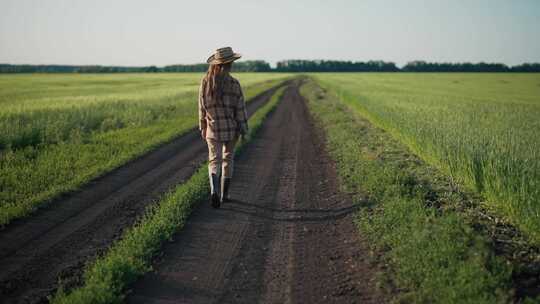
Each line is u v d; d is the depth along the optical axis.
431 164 8.25
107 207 5.84
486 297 3.14
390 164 8.04
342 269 4.04
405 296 3.41
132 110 17.39
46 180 6.86
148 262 4.09
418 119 12.76
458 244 3.95
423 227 4.49
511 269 3.56
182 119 16.34
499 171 5.95
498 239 4.52
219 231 5.02
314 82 63.84
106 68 158.12
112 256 3.97
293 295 3.58
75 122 13.36
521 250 4.24
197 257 4.31
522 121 14.50
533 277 3.65
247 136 11.79
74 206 5.87
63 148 9.51
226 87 5.55
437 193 6.21
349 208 5.74
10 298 3.49
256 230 5.07
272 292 3.64
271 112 20.03
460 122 12.97
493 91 44.97
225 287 3.71
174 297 3.53
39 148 9.88
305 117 17.94
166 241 4.68
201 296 3.55
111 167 8.09
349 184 6.90
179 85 51.03
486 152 7.34
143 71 161.75
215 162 5.70
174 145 11.02
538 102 28.36
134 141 10.95
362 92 30.89
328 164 8.68
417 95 31.47
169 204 5.54
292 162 8.98
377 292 3.58
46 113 15.02
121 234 4.88
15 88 42.75
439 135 8.96
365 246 4.51
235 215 5.59
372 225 4.99
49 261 4.18
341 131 12.92
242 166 8.59
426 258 3.82
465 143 8.02
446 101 25.27
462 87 53.84
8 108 16.84
